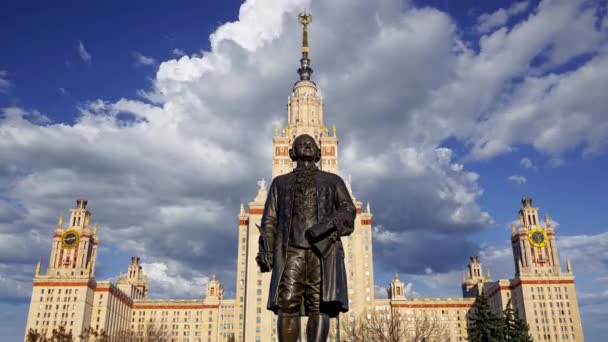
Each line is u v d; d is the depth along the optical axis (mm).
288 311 11594
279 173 188375
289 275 11695
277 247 12062
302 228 11984
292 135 193875
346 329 102375
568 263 194250
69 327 179250
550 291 190250
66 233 197750
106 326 188125
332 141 191250
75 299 183250
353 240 185250
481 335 86188
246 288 176125
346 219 12070
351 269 181500
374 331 100812
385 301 197625
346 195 12805
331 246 11922
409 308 196375
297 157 13055
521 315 190750
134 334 187000
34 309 181875
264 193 187750
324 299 11422
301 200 12297
